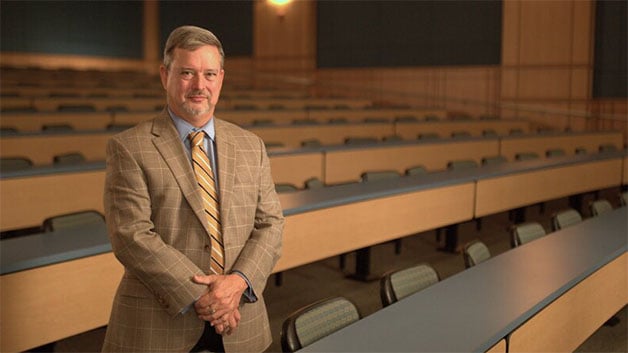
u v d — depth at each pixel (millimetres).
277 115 9297
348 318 2115
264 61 15172
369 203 4121
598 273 2721
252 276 1821
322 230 3818
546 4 11234
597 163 6598
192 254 1792
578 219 3932
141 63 17281
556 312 2336
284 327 1939
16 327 2477
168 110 1884
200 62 1780
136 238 1693
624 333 3703
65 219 3213
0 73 12250
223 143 1908
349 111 10180
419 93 13055
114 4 16469
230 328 1793
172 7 16922
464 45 12375
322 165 6305
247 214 1908
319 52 14477
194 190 1801
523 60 11562
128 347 1787
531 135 8578
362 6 13703
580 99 11055
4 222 4207
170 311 1730
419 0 12883
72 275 2646
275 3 14742
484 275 2502
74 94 10062
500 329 1920
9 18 14359
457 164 5992
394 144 7012
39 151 5773
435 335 1867
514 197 5461
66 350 3287
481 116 11414
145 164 1764
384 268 4895
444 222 4766
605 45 10883
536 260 2736
